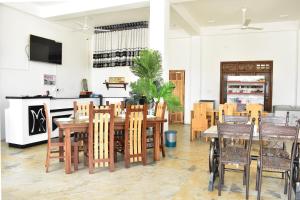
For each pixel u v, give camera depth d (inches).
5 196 119.9
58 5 270.2
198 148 222.7
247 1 249.4
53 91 309.3
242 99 341.4
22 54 266.7
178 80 383.6
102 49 358.9
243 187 135.3
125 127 163.5
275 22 327.3
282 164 115.5
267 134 113.7
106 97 331.0
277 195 125.4
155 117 188.4
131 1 235.0
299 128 115.3
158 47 227.6
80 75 353.1
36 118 228.7
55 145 156.8
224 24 343.0
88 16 300.7
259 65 342.0
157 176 149.9
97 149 155.6
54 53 304.2
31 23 276.4
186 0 232.2
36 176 147.5
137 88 216.4
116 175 150.9
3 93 247.8
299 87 318.7
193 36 366.6
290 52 327.6
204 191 128.8
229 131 120.2
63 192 125.3
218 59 361.7
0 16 242.2
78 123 153.1
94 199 117.9
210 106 286.2
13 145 222.1
